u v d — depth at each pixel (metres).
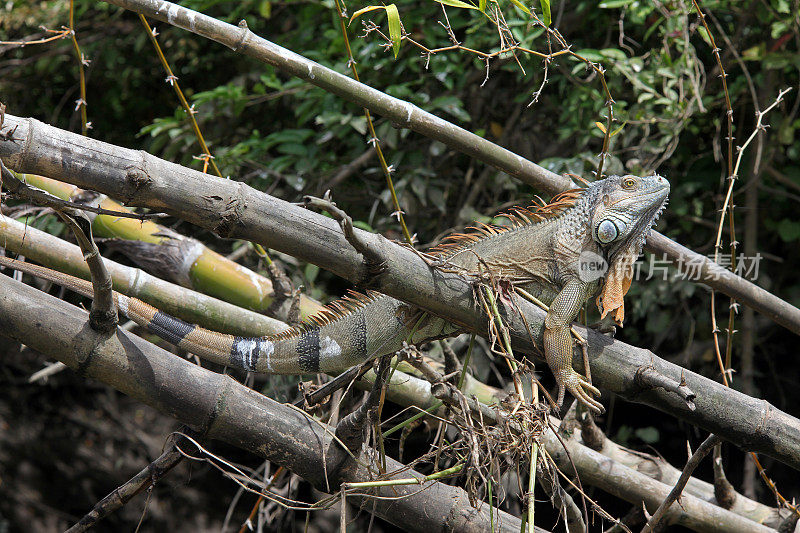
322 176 9.19
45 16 11.76
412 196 9.02
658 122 8.25
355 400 7.00
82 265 5.86
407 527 5.26
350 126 8.90
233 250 9.03
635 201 4.87
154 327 4.57
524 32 8.01
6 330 4.44
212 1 8.73
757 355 10.92
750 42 9.57
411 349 4.34
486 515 5.31
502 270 4.93
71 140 3.73
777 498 6.02
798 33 8.57
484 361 8.11
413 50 9.06
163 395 4.61
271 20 10.88
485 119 9.86
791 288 10.20
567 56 8.95
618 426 11.26
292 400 7.73
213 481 13.98
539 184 5.53
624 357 4.64
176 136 8.82
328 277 9.89
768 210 10.02
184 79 12.35
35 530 13.83
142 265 6.58
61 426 14.24
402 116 4.97
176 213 3.92
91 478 14.11
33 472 14.02
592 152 8.75
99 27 11.69
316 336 4.65
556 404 4.41
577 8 9.08
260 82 10.45
